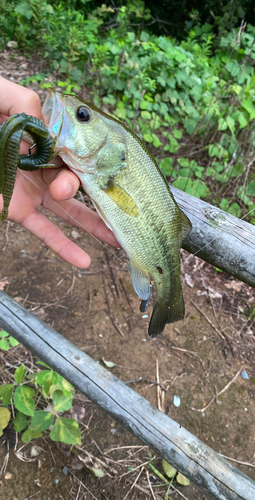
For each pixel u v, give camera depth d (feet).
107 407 0.98
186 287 2.09
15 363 1.54
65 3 4.37
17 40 3.55
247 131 2.72
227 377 1.74
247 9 4.59
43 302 1.82
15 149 0.58
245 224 0.97
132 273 0.91
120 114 2.60
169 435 0.91
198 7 5.13
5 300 1.13
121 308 1.91
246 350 1.87
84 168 0.78
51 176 0.89
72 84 2.85
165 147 2.49
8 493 1.18
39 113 0.86
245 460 1.45
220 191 2.33
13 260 1.96
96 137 0.75
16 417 1.28
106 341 1.75
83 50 3.27
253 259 0.93
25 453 1.29
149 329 1.01
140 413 0.95
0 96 0.85
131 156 0.79
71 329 1.75
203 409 1.59
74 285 1.95
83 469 1.29
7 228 2.13
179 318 1.03
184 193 1.03
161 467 1.37
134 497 1.26
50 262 2.02
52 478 1.25
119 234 0.85
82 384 1.01
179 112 2.92
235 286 2.17
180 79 2.99
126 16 3.92
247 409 1.63
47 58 3.44
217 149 2.47
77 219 1.05
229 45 3.50
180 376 1.69
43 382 1.23
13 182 0.60
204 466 0.87
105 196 0.82
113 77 2.98
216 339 1.88
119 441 1.41
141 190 0.81
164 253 0.90
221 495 0.85
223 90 2.92
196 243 1.00
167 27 5.42
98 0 5.29
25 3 3.44
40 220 1.03
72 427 1.22
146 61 3.03
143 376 1.66
